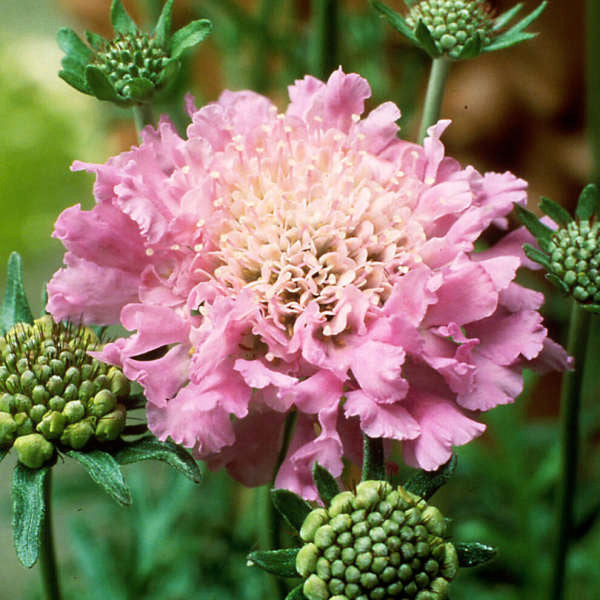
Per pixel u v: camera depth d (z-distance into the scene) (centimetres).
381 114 33
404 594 31
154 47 33
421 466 31
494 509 41
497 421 40
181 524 41
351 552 31
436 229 33
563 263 33
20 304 33
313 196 33
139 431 32
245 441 32
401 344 31
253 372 31
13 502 31
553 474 40
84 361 32
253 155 33
